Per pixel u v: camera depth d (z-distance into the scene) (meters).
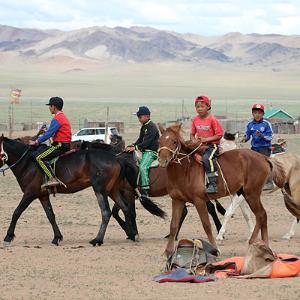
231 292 10.88
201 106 14.49
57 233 16.39
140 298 10.55
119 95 185.62
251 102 155.12
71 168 16.30
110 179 16.41
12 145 16.33
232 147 17.30
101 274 12.58
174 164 14.11
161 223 20.23
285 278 12.00
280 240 17.17
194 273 12.32
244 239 17.27
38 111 111.25
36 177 16.25
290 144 56.12
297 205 16.39
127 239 17.03
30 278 12.20
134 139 59.81
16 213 16.22
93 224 20.02
